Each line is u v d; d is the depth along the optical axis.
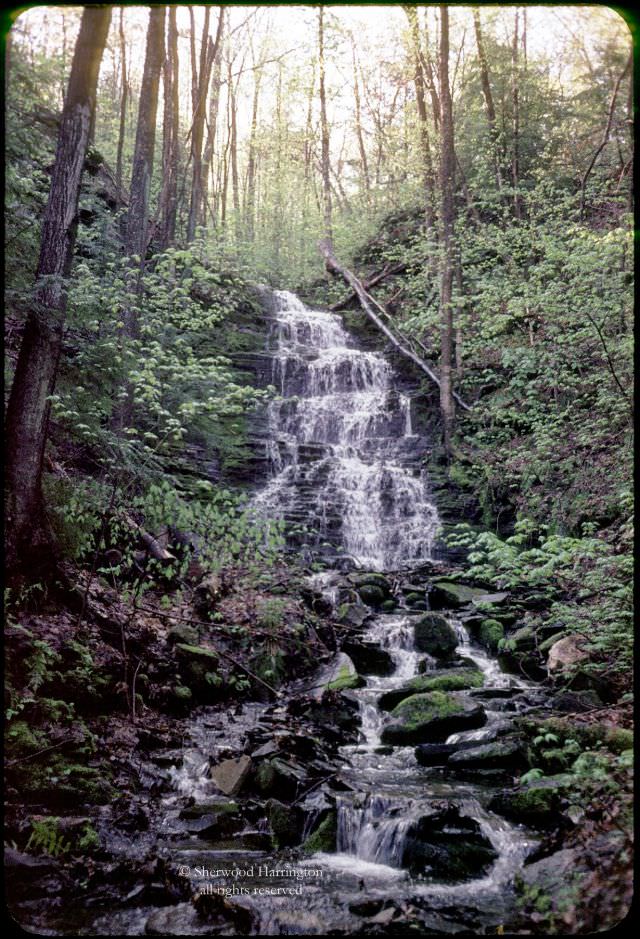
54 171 6.73
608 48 13.35
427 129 17.72
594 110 16.44
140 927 4.09
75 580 7.43
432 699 7.18
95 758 5.92
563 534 11.09
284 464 14.09
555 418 12.38
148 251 14.85
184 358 13.48
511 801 5.21
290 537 12.39
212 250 14.43
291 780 5.95
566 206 14.14
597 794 4.80
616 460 10.41
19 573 6.52
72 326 7.68
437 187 18.39
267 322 18.52
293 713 7.53
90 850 4.88
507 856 4.73
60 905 4.28
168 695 7.16
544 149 17.75
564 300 11.66
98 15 6.86
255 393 10.39
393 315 19.86
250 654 8.41
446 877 4.71
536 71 18.44
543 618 9.70
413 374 17.38
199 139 17.42
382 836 5.17
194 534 9.55
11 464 6.48
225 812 5.63
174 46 16.31
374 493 13.88
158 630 8.02
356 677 8.20
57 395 6.92
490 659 9.34
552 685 8.02
